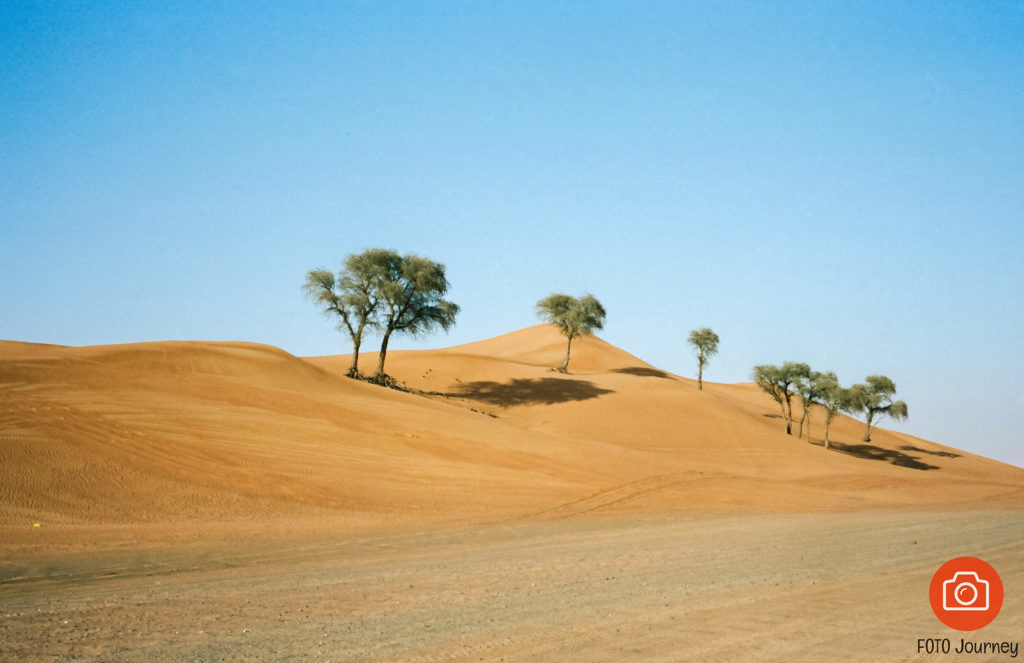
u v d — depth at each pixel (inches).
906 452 3912.4
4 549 678.5
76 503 925.2
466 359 4128.9
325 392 2150.6
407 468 1428.4
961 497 2183.8
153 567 623.8
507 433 2023.9
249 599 471.2
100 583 543.5
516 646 350.3
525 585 528.7
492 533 917.2
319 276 3038.9
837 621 406.9
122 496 986.7
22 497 908.0
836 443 3816.4
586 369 5216.5
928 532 942.4
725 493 1573.6
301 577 569.3
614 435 2815.0
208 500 1037.2
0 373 1496.1
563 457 1781.5
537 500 1302.9
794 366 3550.7
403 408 2122.3
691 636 370.6
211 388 1784.0
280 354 2466.8
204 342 2464.3
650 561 661.9
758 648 347.3
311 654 334.3
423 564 648.4
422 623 398.9
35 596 485.4
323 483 1219.9
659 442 2778.1
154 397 1584.6
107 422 1315.2
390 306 3125.0
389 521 1023.0
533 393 3388.3
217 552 717.3
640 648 346.6
